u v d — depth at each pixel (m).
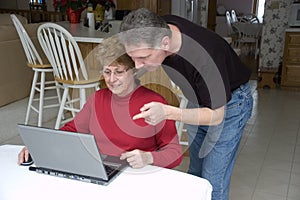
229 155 1.55
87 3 3.69
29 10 6.89
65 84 2.52
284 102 4.38
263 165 2.73
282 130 3.47
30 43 2.93
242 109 1.52
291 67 4.80
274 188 2.40
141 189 1.08
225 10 9.85
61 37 2.39
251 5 10.36
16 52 4.01
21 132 1.12
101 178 1.11
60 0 4.02
